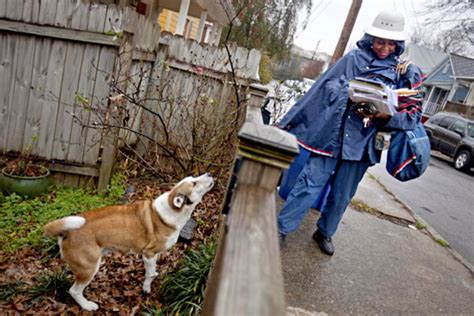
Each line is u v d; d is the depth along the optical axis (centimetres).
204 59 555
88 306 287
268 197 133
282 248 359
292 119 323
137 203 297
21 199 420
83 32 416
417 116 308
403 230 497
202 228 406
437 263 411
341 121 303
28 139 454
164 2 1155
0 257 334
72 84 438
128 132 509
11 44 422
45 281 307
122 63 432
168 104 554
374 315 288
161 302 299
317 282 316
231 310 72
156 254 296
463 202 859
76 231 267
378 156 321
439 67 3212
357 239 425
